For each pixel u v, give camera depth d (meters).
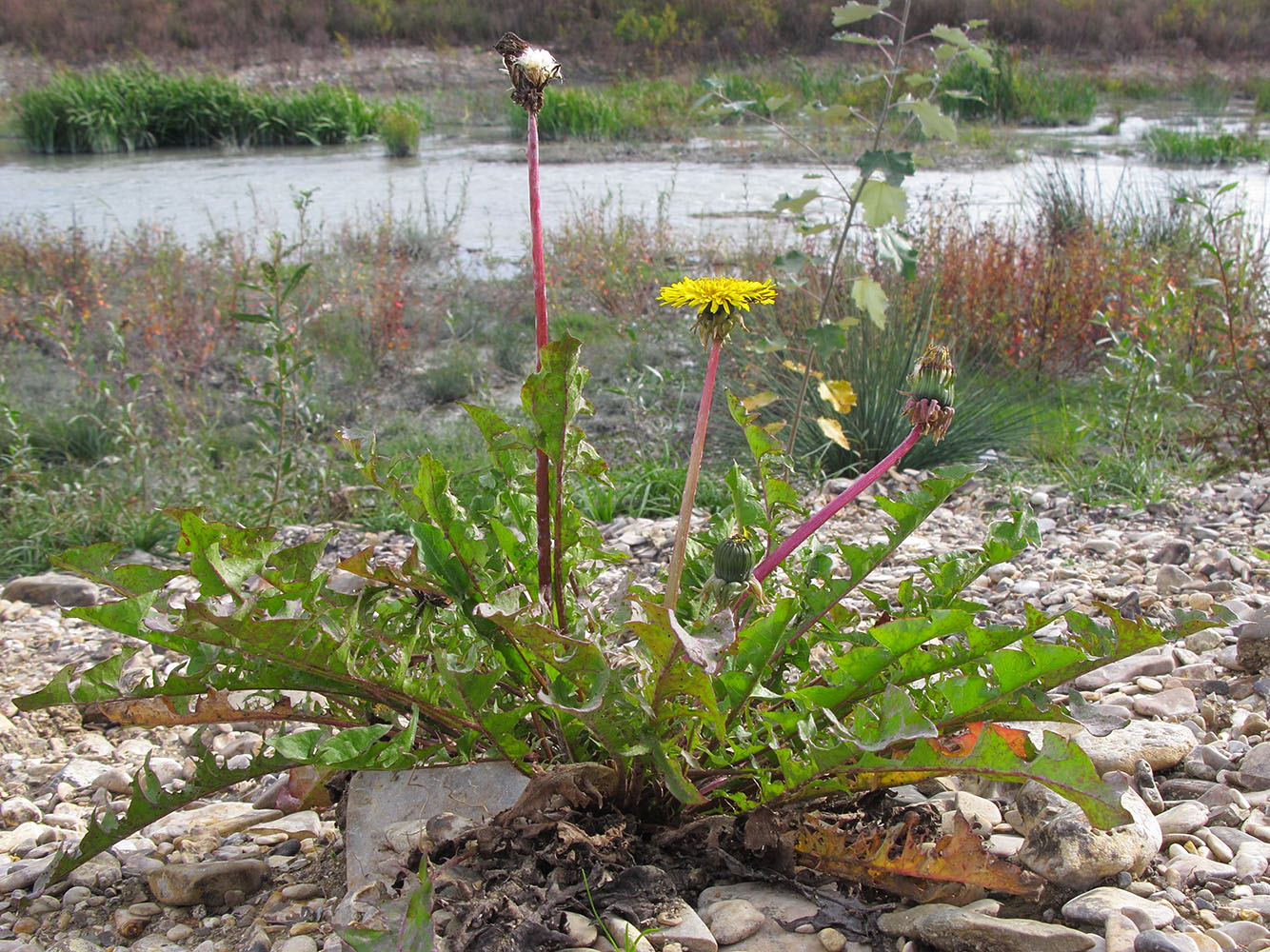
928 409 0.47
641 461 1.19
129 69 5.23
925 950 0.44
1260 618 0.66
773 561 0.48
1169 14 6.70
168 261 1.89
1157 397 1.24
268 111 4.51
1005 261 1.59
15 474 1.08
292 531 1.01
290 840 0.54
